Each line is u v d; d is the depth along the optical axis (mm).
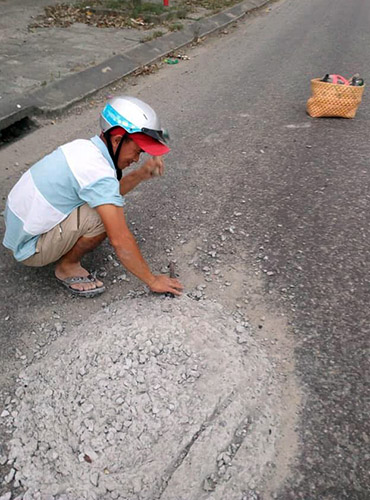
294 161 4152
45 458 1894
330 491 1813
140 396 1996
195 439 1898
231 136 4633
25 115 4867
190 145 4445
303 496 1797
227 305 2629
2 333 2480
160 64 6785
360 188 3734
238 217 3393
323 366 2283
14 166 4156
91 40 7199
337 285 2779
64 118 5074
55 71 5848
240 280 2818
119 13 8445
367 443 1967
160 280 2529
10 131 4742
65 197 2293
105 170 2246
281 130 4758
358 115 5109
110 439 1890
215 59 7062
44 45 6863
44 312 2602
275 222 3340
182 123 4922
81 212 2363
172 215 3414
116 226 2242
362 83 4902
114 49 6812
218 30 8609
